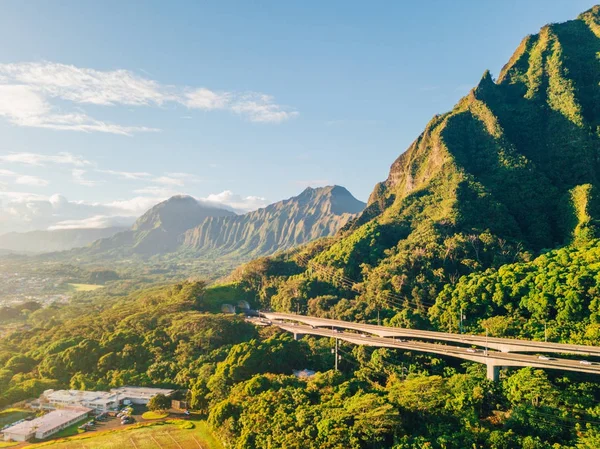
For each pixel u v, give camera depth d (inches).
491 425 4286.4
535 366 5002.5
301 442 4092.0
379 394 4761.3
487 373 5359.3
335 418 4183.1
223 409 5162.4
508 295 6929.1
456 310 7244.1
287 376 5713.6
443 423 4183.1
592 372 4675.2
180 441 5236.2
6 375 7578.7
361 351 6761.8
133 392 6742.1
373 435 3993.6
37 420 5836.6
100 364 7544.3
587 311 6067.9
